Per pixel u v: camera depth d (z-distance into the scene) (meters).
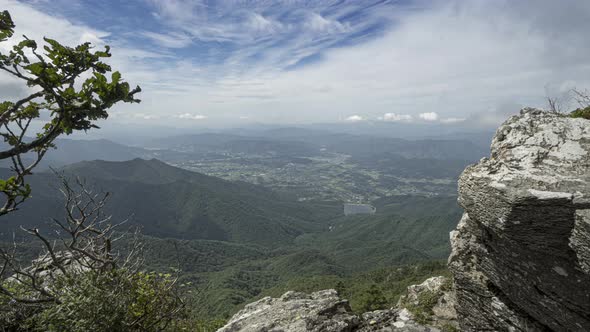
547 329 6.23
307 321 8.37
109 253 7.79
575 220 4.93
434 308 9.18
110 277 6.96
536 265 5.89
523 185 5.66
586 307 5.29
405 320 8.55
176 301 8.12
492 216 6.02
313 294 11.03
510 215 5.61
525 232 5.64
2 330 7.07
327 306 9.07
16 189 4.88
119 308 6.52
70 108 4.84
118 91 5.00
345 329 8.09
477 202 6.41
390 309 9.16
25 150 4.95
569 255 5.38
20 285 7.62
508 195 5.61
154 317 7.73
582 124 6.64
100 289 6.50
